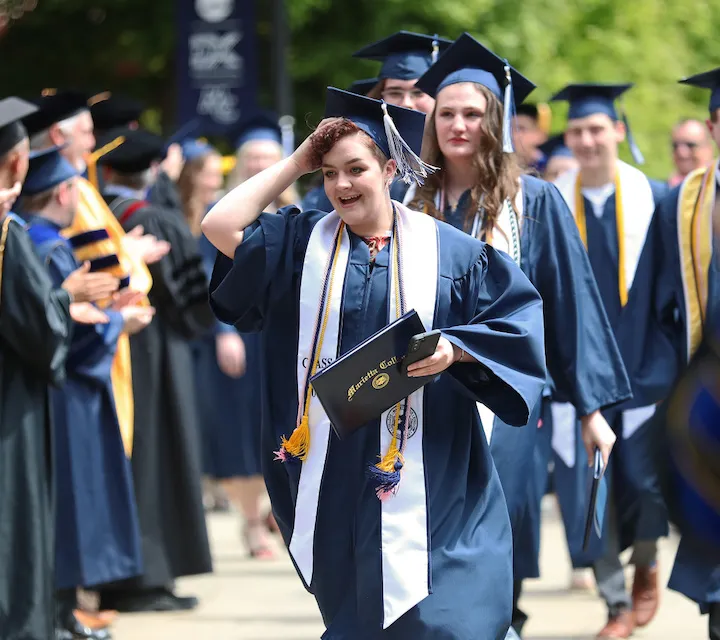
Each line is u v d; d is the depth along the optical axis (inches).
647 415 669.9
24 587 539.5
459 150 534.3
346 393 420.5
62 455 655.8
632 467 673.0
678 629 701.9
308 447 445.1
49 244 620.7
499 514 454.0
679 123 946.1
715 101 611.5
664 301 624.7
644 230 692.1
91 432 663.8
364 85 668.1
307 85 1595.7
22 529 542.9
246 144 951.6
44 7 1546.5
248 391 924.0
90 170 781.9
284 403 460.4
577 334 537.6
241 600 787.4
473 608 435.2
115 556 670.5
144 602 755.4
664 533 680.4
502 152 538.3
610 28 1813.5
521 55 1552.7
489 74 545.0
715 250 605.0
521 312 443.5
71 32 1592.0
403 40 633.6
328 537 447.5
